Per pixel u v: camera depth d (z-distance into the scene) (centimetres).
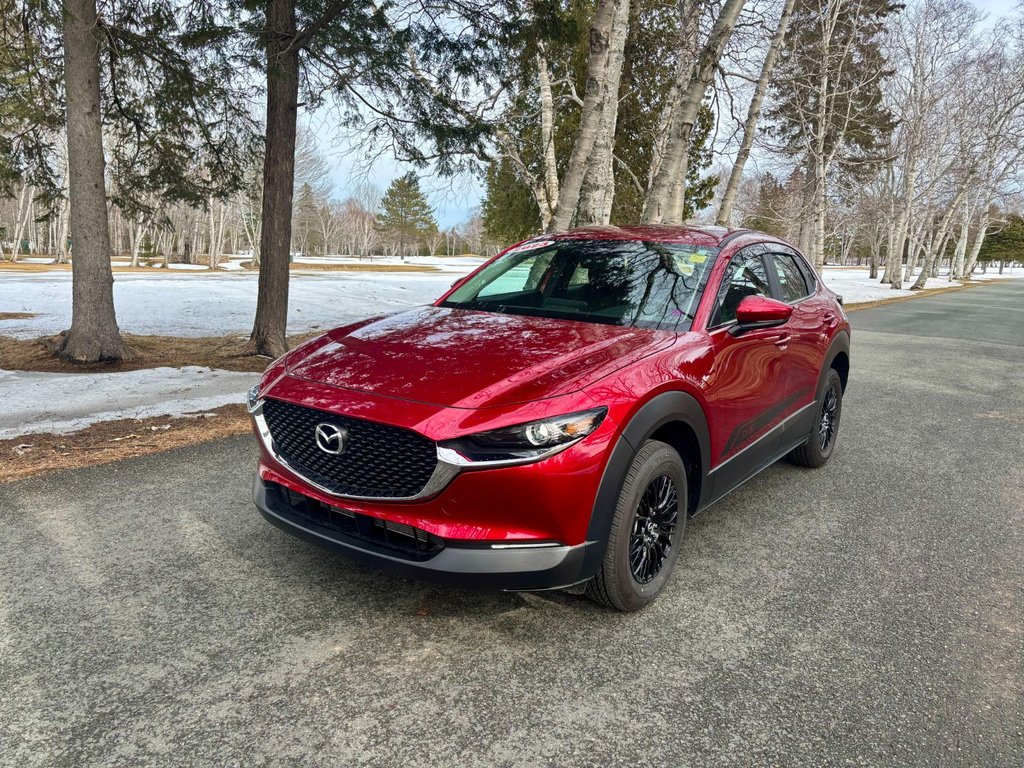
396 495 243
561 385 248
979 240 6328
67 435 514
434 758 199
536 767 196
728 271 357
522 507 234
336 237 10006
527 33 867
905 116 3328
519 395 243
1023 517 415
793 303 429
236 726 209
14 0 816
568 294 366
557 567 241
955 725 222
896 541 372
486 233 2312
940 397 784
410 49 1039
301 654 248
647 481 266
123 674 233
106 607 276
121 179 1056
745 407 341
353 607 281
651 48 1825
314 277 2900
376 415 242
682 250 372
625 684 238
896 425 641
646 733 213
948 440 592
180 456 470
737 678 243
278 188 879
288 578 304
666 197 1105
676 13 1628
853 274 6156
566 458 234
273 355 897
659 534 289
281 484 277
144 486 412
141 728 207
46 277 2536
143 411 590
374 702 223
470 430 230
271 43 806
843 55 2152
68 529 349
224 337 1113
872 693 238
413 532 242
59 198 1024
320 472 262
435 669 242
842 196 3253
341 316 1424
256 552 328
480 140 1003
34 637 253
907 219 3688
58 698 219
